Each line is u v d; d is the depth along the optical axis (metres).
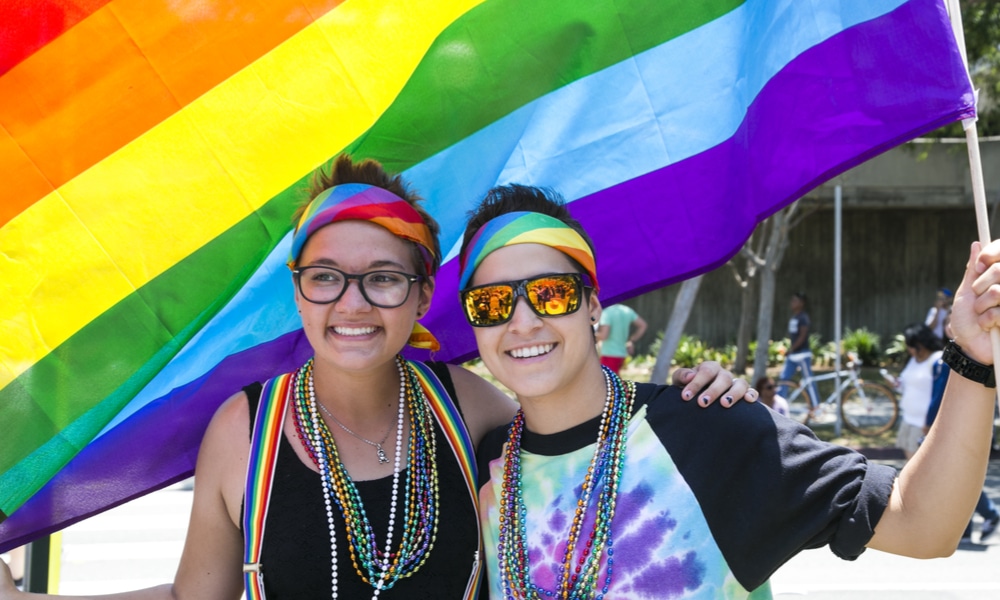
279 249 2.45
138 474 2.44
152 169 2.31
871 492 1.82
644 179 2.56
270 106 2.37
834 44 2.25
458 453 2.21
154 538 7.52
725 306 21.80
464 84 2.49
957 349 1.78
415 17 2.44
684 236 2.55
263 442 2.09
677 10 2.48
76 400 2.28
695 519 1.88
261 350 2.55
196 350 2.47
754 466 1.89
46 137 2.26
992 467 10.23
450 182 2.54
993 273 1.72
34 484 2.28
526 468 2.05
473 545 2.13
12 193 2.25
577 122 2.56
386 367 2.19
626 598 1.87
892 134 2.16
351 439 2.17
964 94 2.07
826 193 18.22
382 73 2.43
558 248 2.00
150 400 2.44
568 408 2.03
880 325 21.31
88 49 2.27
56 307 2.28
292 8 2.37
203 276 2.34
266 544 2.04
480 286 2.00
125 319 2.31
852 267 21.36
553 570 1.94
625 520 1.91
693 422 1.96
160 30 2.30
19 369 2.26
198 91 2.33
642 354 21.67
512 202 2.12
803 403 14.74
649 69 2.52
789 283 21.55
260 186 2.37
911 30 2.15
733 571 1.87
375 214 2.05
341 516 2.05
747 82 2.43
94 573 6.56
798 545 1.85
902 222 21.16
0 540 2.30
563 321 1.96
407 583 2.06
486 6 2.47
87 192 2.28
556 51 2.51
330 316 2.06
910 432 8.16
